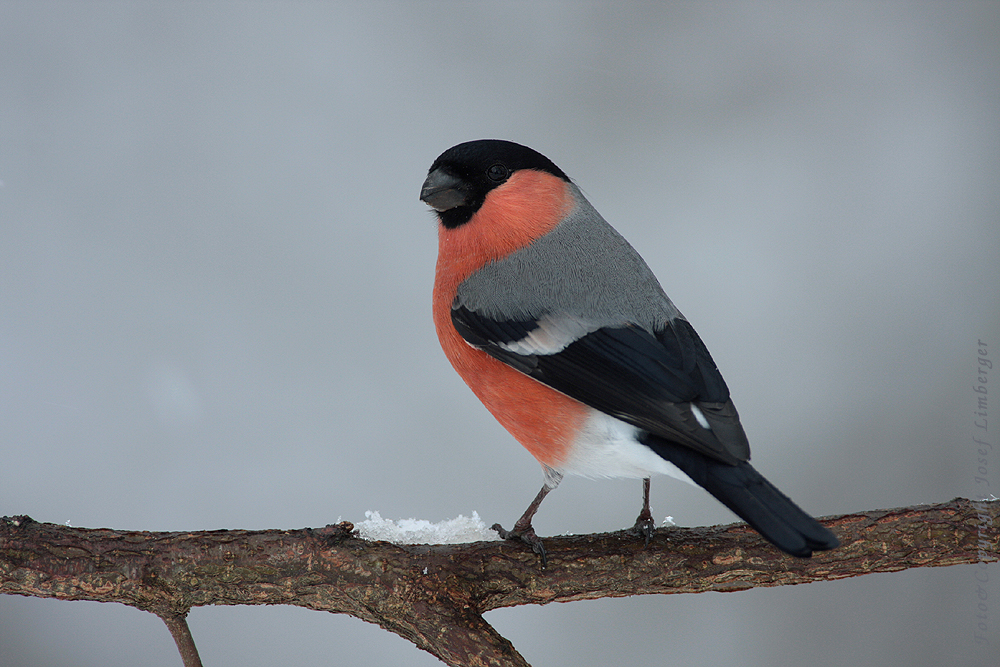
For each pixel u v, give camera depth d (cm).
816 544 528
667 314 711
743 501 571
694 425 623
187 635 605
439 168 770
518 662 584
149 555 590
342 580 596
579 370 680
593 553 632
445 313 763
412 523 663
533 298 723
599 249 750
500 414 727
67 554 585
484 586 614
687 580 631
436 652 597
